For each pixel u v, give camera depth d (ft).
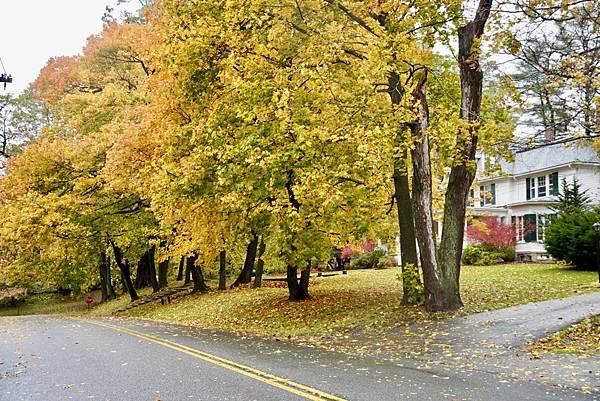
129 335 47.88
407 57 46.06
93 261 124.26
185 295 99.45
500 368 27.04
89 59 95.76
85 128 89.66
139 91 85.81
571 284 58.80
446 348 33.27
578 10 33.65
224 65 48.26
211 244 62.64
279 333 48.47
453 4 43.75
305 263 58.34
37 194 81.46
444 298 47.24
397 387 23.25
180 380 26.11
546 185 119.44
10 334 53.42
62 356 36.11
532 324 37.45
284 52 48.55
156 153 66.08
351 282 88.74
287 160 44.34
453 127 44.21
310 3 47.65
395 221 67.56
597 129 33.37
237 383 24.82
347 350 35.47
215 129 48.62
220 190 49.90
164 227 76.07
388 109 43.39
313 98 47.65
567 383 23.36
